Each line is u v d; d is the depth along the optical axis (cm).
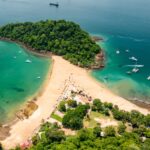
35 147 12900
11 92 18512
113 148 12388
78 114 15562
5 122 15500
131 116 16000
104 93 19062
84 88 19275
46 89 18925
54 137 13412
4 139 14188
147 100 18950
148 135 14450
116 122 15750
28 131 14862
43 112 16425
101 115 16262
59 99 17650
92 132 14050
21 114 16150
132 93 19588
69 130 14775
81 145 12762
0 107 16800
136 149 12381
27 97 18012
